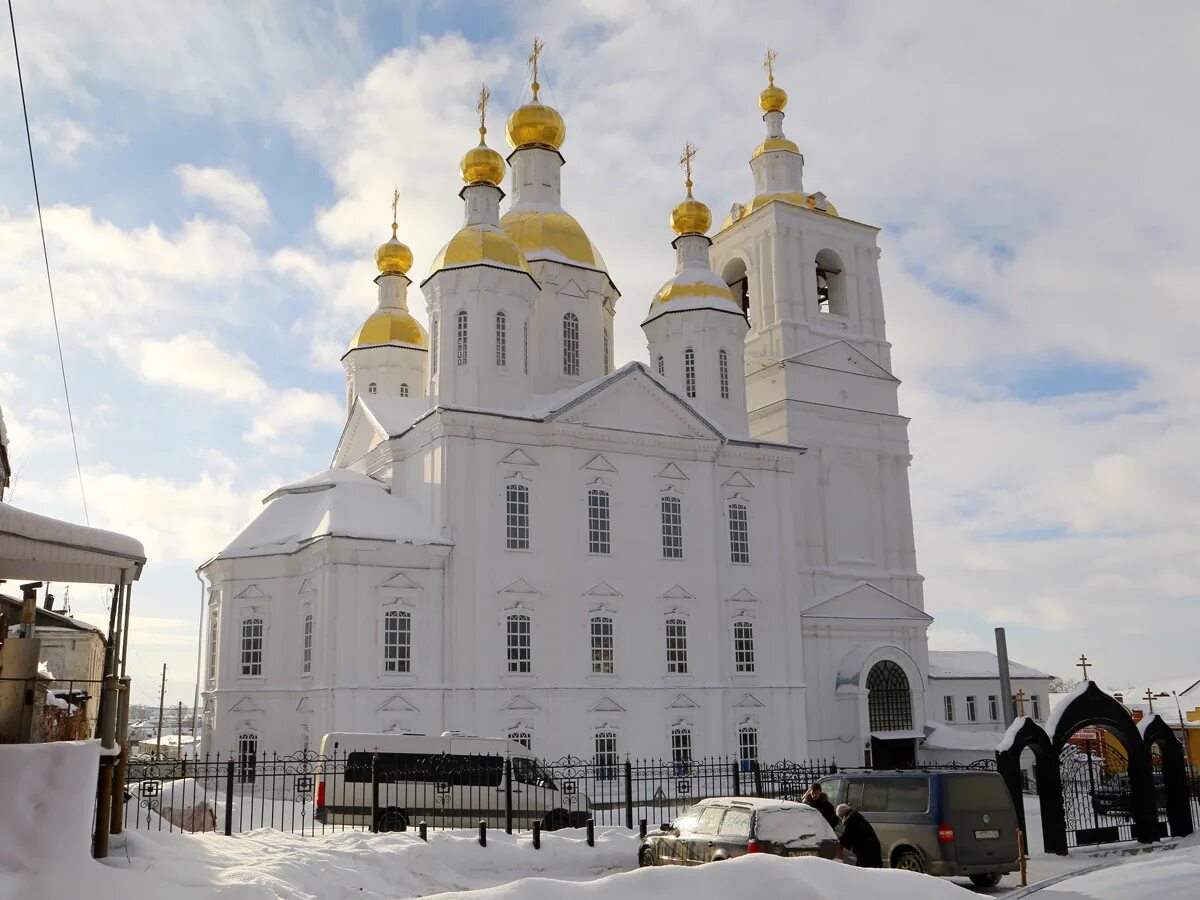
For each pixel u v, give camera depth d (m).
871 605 56.28
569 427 47.22
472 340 49.31
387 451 50.00
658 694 47.00
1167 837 26.92
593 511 47.62
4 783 13.84
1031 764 49.09
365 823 27.31
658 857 20.12
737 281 65.56
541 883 11.97
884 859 21.14
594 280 55.75
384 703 41.59
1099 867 22.55
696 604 49.03
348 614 41.94
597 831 24.16
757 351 60.53
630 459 48.91
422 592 43.47
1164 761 27.67
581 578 46.38
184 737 83.62
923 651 57.62
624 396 49.22
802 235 61.56
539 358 53.44
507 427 46.41
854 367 60.78
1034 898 15.75
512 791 28.02
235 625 45.12
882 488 60.12
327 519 43.59
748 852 17.97
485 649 43.97
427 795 27.69
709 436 50.75
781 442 57.41
